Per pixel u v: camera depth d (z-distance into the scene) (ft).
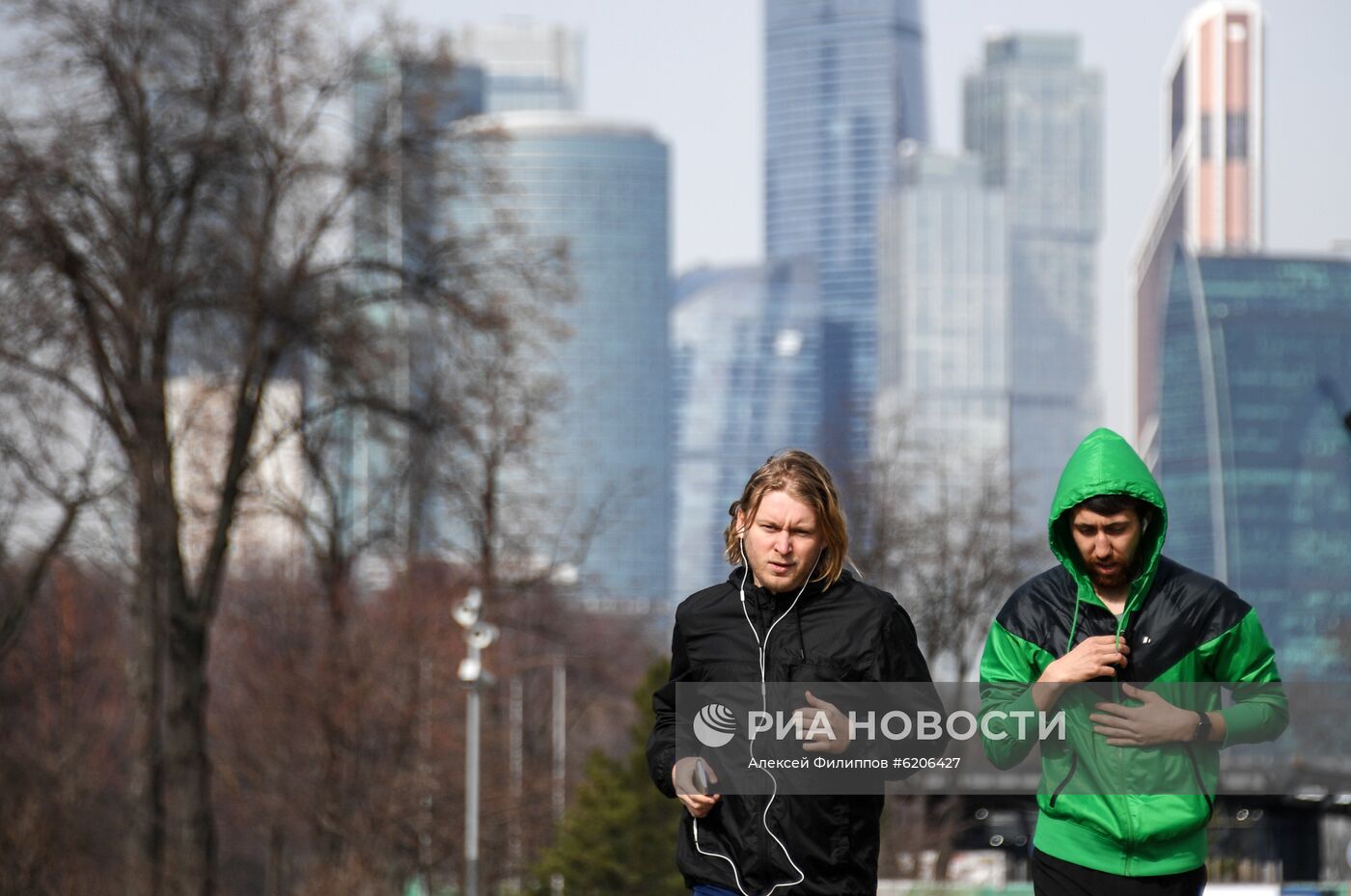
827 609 30.66
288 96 154.10
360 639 182.70
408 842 184.75
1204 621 31.81
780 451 31.30
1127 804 31.68
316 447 164.96
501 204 162.61
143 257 149.38
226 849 282.36
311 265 156.25
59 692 207.00
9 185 142.92
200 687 160.66
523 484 190.08
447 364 165.17
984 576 243.81
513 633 209.15
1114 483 31.32
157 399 152.15
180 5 152.46
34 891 167.32
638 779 220.02
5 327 143.95
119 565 164.45
